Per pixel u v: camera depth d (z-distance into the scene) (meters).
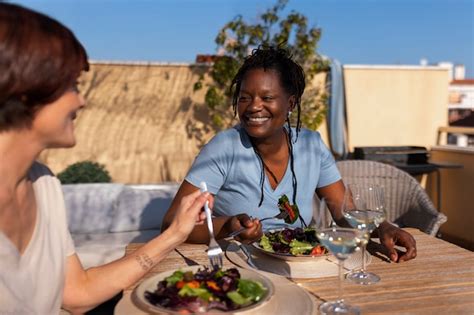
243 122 1.86
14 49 0.88
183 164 6.11
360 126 6.11
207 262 1.46
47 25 0.94
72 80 0.97
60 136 1.01
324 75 6.06
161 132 6.04
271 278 1.26
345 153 5.98
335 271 1.36
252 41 5.61
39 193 1.16
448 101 6.25
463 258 1.51
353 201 1.47
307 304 1.09
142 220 3.62
